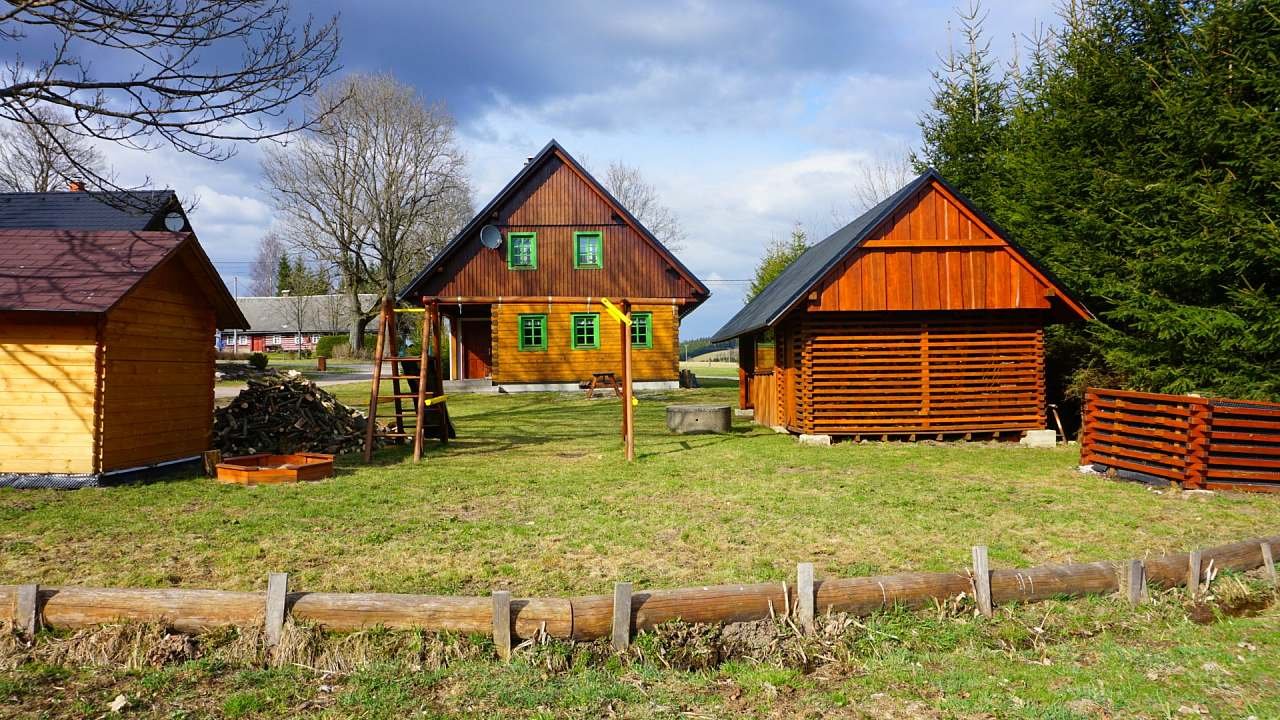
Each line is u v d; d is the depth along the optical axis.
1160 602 5.70
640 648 4.84
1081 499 9.08
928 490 9.62
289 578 5.98
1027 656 4.88
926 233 14.02
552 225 26.42
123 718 3.98
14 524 7.70
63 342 9.87
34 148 31.22
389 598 4.88
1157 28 14.59
